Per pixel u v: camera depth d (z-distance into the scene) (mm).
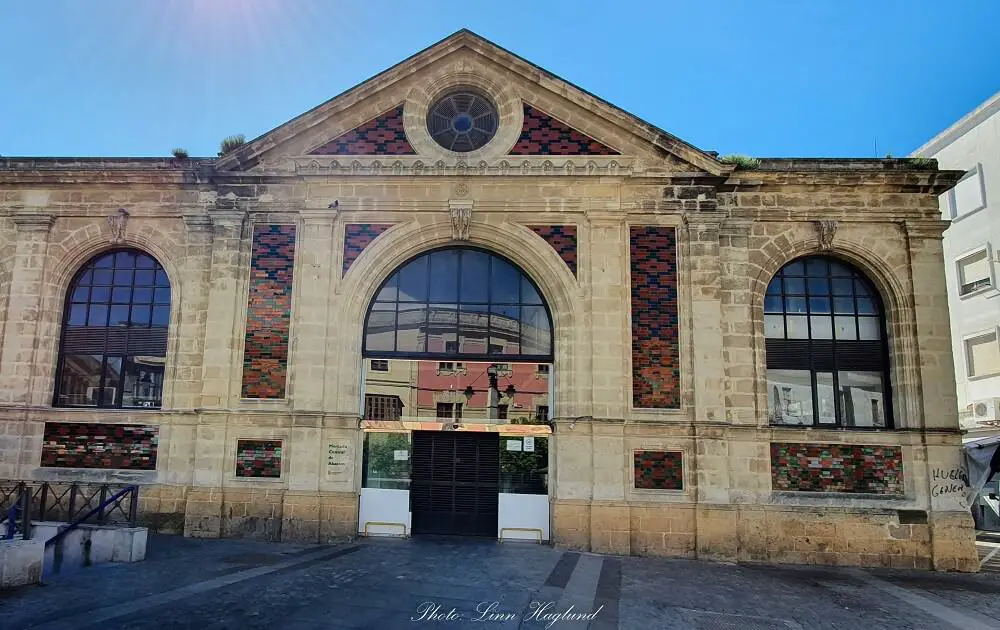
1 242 15492
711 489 13562
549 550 13414
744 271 14594
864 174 14594
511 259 14914
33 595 9133
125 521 13727
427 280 15125
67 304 15539
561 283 14477
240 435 14148
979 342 23531
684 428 13812
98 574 10453
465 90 15469
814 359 14727
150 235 15352
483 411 14875
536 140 15023
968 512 13594
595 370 13992
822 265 15117
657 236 14648
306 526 13664
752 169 14711
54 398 15102
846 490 13938
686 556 13367
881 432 14125
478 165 14695
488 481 14773
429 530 14711
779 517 13633
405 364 15000
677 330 14266
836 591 11188
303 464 13891
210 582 10008
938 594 11297
